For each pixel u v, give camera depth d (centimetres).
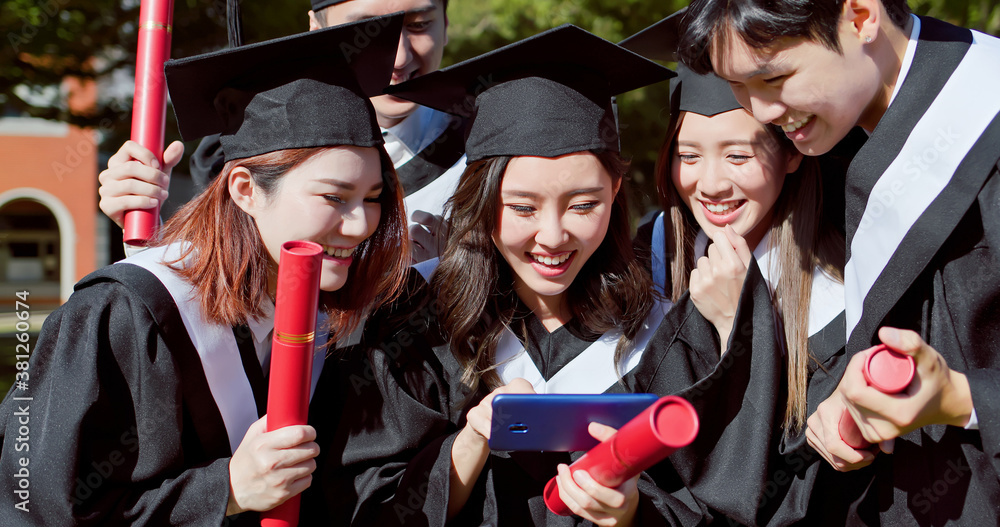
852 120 217
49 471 208
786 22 201
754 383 231
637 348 253
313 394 250
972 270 210
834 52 207
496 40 733
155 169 273
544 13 673
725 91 246
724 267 237
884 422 189
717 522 248
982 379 191
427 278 262
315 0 343
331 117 226
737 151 247
